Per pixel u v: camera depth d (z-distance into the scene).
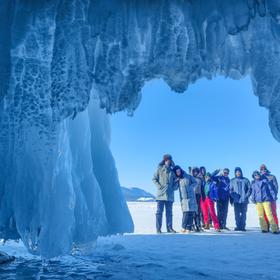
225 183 8.20
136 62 3.46
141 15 3.41
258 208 7.72
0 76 3.48
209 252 4.62
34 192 3.63
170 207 7.71
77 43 3.41
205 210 8.45
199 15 3.34
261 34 3.41
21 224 3.56
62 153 3.95
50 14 3.48
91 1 3.36
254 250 4.82
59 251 3.66
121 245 4.95
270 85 3.37
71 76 3.39
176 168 7.78
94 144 5.16
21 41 3.48
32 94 3.54
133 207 24.31
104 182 5.11
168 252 4.61
